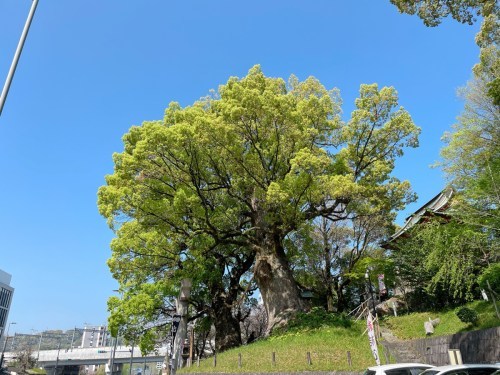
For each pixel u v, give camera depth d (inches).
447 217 601.6
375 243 1189.1
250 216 1066.7
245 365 737.6
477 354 562.6
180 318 1000.2
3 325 3154.5
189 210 878.4
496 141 601.3
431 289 834.2
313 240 1230.9
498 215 495.2
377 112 900.0
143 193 874.1
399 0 511.8
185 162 884.6
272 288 954.1
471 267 553.9
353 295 1350.9
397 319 917.8
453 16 498.3
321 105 902.4
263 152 906.7
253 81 925.2
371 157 950.4
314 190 820.0
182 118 888.3
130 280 1166.3
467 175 573.0
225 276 1337.4
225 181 964.6
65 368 3339.1
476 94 679.1
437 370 346.6
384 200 889.5
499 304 673.0
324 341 748.0
